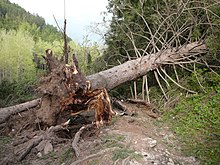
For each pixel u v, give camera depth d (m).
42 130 6.61
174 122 6.80
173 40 8.50
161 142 5.79
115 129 6.15
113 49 9.79
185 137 6.12
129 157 4.98
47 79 6.48
